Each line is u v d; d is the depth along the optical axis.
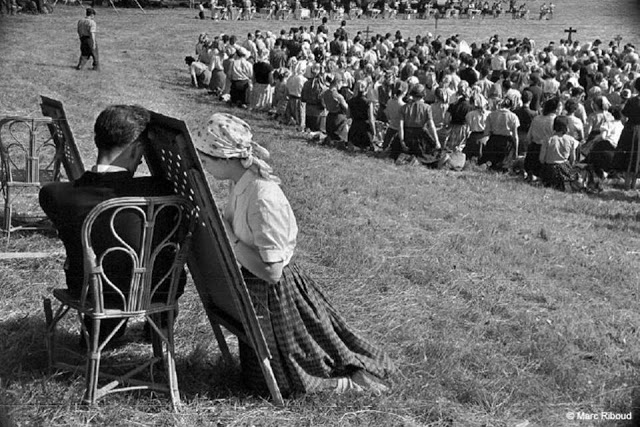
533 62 26.02
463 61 24.69
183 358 5.29
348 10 54.56
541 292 7.36
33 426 4.27
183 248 4.50
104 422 4.38
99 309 4.33
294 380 4.71
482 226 9.91
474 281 7.54
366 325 6.18
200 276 4.95
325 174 12.33
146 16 45.81
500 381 5.27
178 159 4.45
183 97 20.56
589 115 16.81
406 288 7.17
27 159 7.40
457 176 13.98
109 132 4.45
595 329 6.48
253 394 4.82
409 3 56.19
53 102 7.17
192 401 4.69
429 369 5.32
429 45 33.75
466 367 5.50
